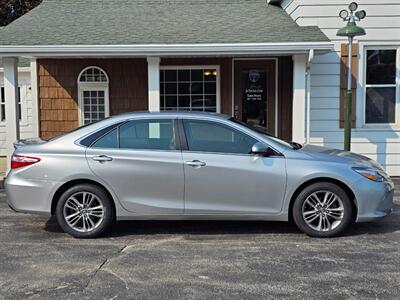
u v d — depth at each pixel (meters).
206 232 6.14
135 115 5.99
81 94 11.62
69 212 5.89
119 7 11.55
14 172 5.89
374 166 6.01
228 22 10.27
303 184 5.79
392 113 9.91
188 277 4.54
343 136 9.88
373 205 5.79
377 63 9.86
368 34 9.74
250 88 11.23
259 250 5.36
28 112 14.44
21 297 4.11
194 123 5.93
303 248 5.41
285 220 5.86
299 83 9.02
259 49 8.66
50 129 11.69
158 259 5.07
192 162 5.76
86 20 10.52
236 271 4.69
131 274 4.63
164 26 10.04
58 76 11.59
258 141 5.85
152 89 9.16
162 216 5.85
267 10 11.25
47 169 5.79
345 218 5.78
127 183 5.79
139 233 6.12
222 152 5.82
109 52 8.76
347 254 5.19
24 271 4.73
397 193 8.47
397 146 9.87
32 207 5.84
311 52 8.62
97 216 5.88
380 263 4.90
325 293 4.15
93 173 5.77
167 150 5.84
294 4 10.26
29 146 5.99
